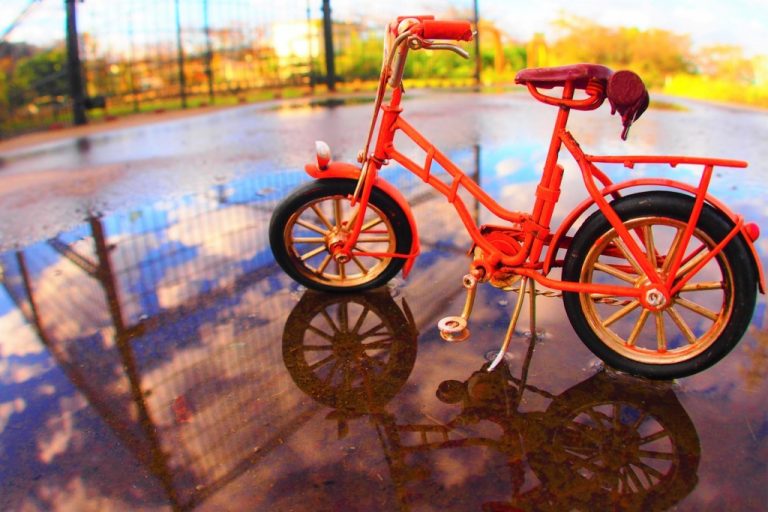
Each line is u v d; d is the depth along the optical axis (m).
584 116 7.28
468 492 1.85
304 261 3.13
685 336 2.53
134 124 8.24
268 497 1.87
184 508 1.85
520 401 2.25
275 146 6.32
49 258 3.76
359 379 2.44
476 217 4.12
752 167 4.82
